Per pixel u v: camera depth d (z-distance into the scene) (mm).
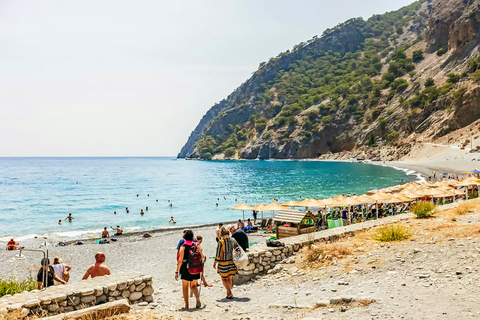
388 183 73438
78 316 7109
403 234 13570
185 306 8672
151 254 24625
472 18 173625
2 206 57500
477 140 111500
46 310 7520
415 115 164625
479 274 8266
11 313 6977
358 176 91562
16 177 130000
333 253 12219
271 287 10633
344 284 9141
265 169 142000
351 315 6539
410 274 9031
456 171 81688
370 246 12883
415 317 6117
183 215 46812
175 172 151000
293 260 12719
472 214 17641
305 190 67812
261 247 13062
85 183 102312
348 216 27891
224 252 9711
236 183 91188
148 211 50812
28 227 39688
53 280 10711
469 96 134625
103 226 39750
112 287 8547
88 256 24688
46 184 100000
